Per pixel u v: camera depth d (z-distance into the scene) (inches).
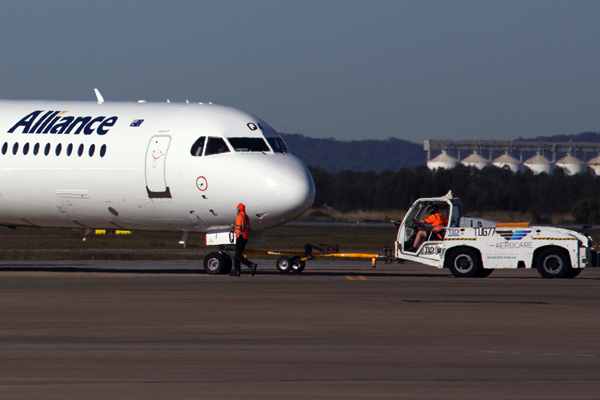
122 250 7647.6
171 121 4473.4
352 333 2310.5
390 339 2213.3
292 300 3093.0
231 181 4276.6
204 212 4394.7
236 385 1659.7
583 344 2145.7
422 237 4463.6
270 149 4407.0
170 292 3368.6
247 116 4515.3
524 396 1585.9
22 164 4601.4
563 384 1686.8
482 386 1664.6
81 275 4360.2
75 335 2256.4
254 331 2338.8
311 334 2290.8
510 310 2812.5
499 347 2097.7
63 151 4549.7
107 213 4591.5
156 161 4389.8
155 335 2262.6
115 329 2363.4
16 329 2356.1
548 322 2529.5
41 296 3184.1
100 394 1577.3
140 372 1776.6
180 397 1560.0
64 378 1712.6
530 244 4210.1
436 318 2608.3
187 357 1947.6
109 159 4468.5
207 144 4357.8
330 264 6058.1
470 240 4276.6
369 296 3257.9
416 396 1579.7
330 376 1748.3
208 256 4461.1
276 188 4227.4
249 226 4333.2
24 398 1542.8
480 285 3796.8
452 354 2000.5
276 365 1860.2
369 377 1740.9
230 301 3051.2
